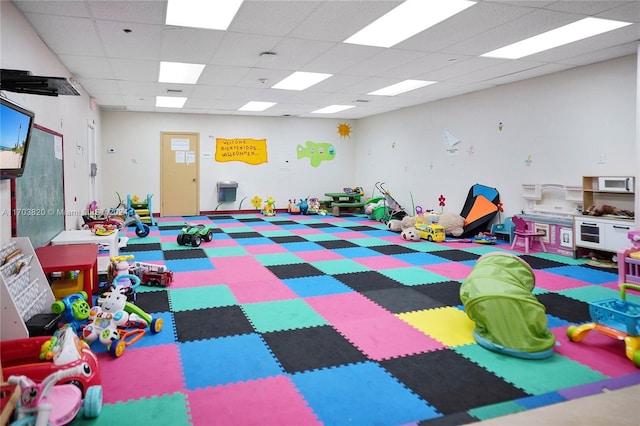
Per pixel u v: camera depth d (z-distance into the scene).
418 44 4.52
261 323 3.17
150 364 2.51
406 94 7.45
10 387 1.68
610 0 3.36
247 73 5.82
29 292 2.78
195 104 8.51
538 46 4.69
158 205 9.77
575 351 2.71
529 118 6.21
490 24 3.92
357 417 1.99
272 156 10.53
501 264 3.05
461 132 7.50
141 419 1.95
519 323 2.64
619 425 1.88
